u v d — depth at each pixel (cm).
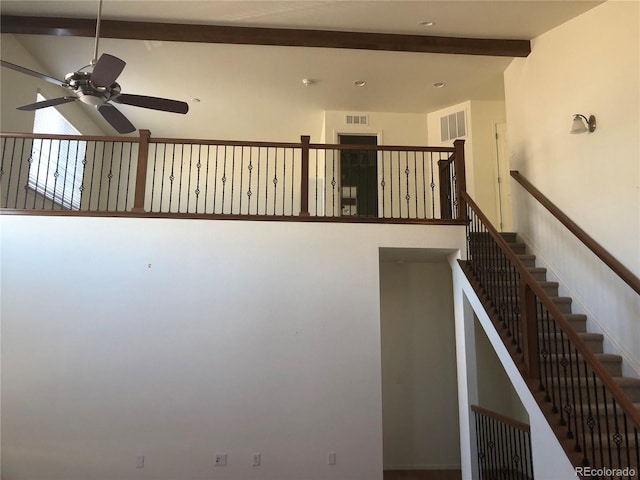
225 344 446
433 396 604
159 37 498
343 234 478
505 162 666
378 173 698
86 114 714
